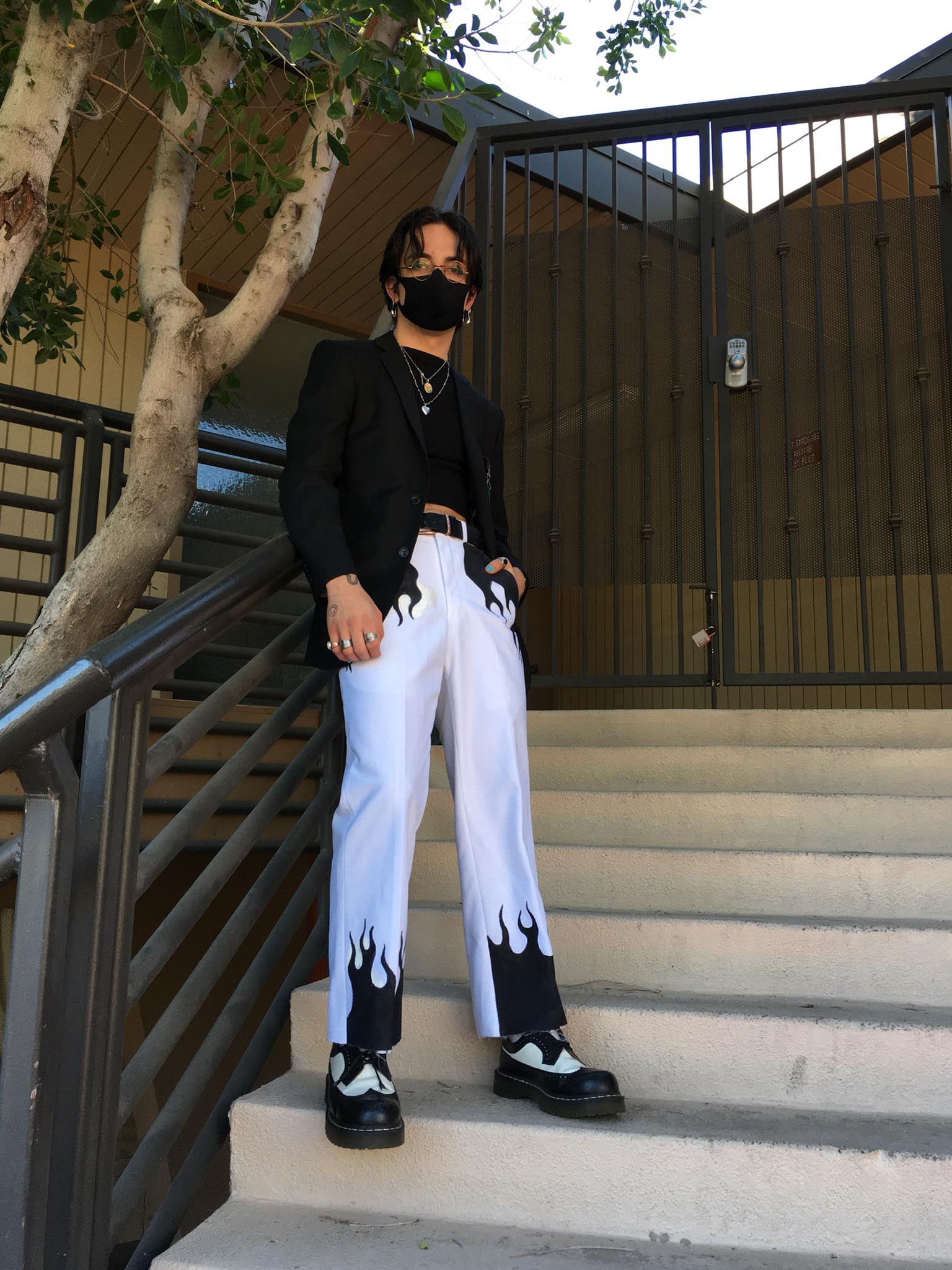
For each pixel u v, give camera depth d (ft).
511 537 10.79
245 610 5.01
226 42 8.01
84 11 5.80
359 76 6.86
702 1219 4.42
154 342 7.03
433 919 6.21
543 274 11.23
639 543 10.44
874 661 18.19
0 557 14.84
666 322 10.84
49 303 9.72
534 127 11.30
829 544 9.95
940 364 10.16
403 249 5.39
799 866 6.39
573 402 10.88
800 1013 5.23
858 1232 4.32
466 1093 5.15
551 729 9.11
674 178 11.02
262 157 7.71
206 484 17.16
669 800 7.29
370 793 4.69
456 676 5.03
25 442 15.20
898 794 7.50
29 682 6.05
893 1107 4.96
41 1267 3.34
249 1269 4.07
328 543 4.75
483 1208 4.59
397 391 5.28
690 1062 5.15
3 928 10.22
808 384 10.41
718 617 10.15
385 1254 4.23
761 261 10.79
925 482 9.93
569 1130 4.57
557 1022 4.87
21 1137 3.32
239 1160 4.87
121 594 6.44
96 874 3.85
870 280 10.47
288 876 13.15
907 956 5.65
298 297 18.15
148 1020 11.57
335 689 6.73
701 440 10.51
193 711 4.83
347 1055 4.58
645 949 5.91
